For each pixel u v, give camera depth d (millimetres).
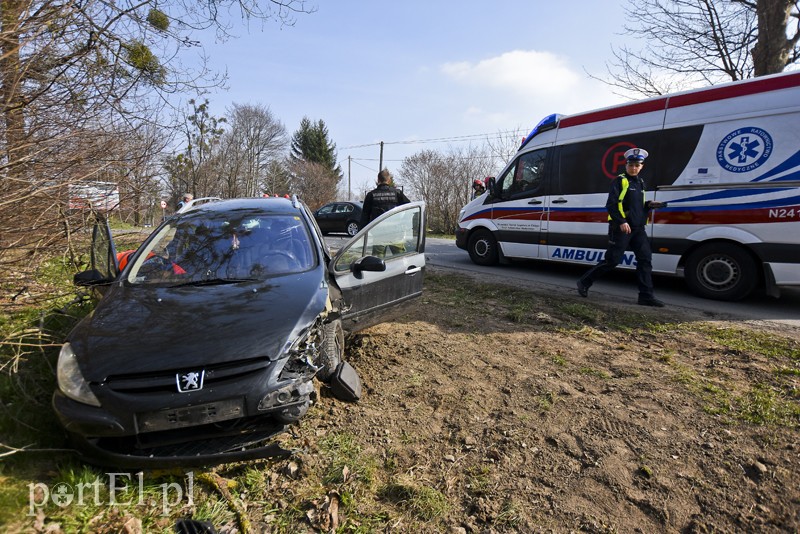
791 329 4832
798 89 5281
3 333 3637
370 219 7164
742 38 11547
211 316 2816
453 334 4871
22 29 3234
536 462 2742
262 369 2564
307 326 2832
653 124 6418
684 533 2205
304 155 62688
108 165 4359
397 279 4527
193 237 3820
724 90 5840
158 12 4617
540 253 7965
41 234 3965
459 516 2375
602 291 6738
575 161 7336
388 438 3014
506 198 8453
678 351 4281
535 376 3816
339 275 3885
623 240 5715
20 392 3072
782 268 5445
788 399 3273
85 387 2424
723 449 2750
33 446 2617
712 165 5883
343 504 2457
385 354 4375
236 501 2461
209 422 2451
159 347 2559
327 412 3311
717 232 5867
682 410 3189
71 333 2852
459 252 11445
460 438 3006
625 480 2553
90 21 3963
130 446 2494
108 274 3965
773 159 5426
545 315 5312
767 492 2398
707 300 6117
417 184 28312
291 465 2730
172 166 5805
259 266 3520
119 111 4578
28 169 3650
